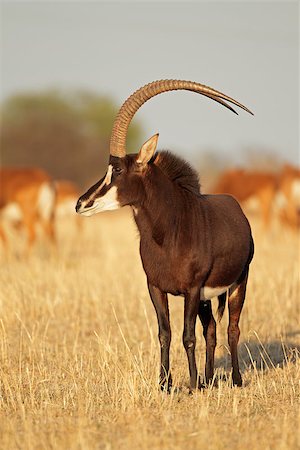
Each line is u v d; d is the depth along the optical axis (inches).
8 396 1173.7
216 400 1149.7
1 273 2114.9
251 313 1683.1
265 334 1551.4
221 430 1003.3
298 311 1753.2
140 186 1165.7
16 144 7145.7
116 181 1167.0
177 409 1104.8
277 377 1285.7
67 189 3634.4
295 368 1316.4
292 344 1487.5
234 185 3595.0
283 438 954.7
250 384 1235.9
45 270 2224.4
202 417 1036.5
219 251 1191.6
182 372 1318.9
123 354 1411.2
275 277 1968.5
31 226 2851.9
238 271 1237.7
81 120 7770.7
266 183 3531.0
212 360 1257.4
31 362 1402.6
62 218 3796.8
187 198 1192.2
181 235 1160.8
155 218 1159.6
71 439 965.8
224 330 1600.6
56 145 7209.6
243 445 949.8
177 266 1160.2
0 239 2957.7
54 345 1530.5
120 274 2110.0
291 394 1156.5
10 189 2834.6
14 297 1763.0
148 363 1328.7
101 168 7317.9
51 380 1275.8
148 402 1130.7
